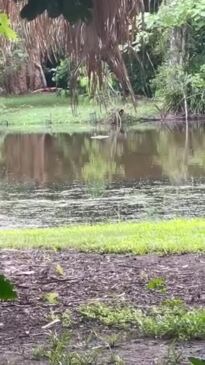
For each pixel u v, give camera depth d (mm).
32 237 8117
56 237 8062
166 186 12125
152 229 8320
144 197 11227
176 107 22594
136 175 13336
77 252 7328
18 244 7723
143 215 9891
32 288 5824
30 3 2480
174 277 6191
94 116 22094
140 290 5785
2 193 11930
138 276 6227
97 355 4188
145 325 4707
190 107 22625
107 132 20469
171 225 8539
